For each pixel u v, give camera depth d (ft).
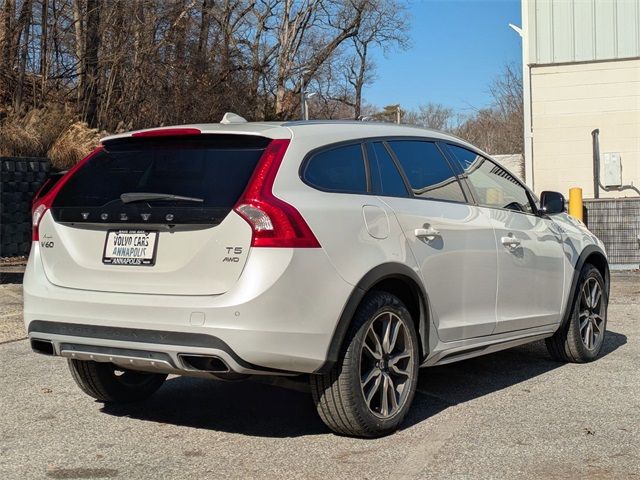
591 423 16.34
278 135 14.90
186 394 19.20
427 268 16.42
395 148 17.15
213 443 15.31
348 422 14.88
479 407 17.70
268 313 13.44
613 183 49.47
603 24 49.85
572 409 17.44
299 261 13.78
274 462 14.15
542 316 20.49
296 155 14.73
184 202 14.25
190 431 16.12
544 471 13.55
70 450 14.96
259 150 14.70
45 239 15.67
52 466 14.07
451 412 17.30
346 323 14.43
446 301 17.03
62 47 73.46
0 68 65.77
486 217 18.72
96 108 74.95
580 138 50.55
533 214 21.02
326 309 14.08
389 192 16.34
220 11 96.68
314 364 14.05
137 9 78.74
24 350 24.08
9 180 48.34
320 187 14.85
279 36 127.44
